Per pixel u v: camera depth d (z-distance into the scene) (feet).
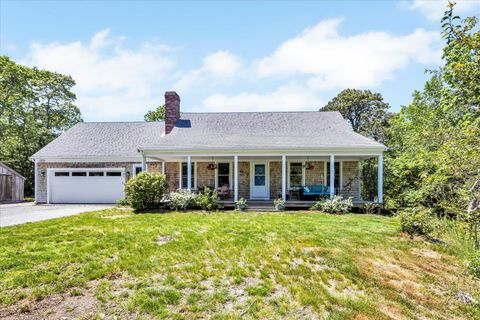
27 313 11.17
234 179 45.14
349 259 17.49
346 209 37.27
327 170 48.52
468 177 16.97
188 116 53.98
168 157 44.78
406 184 42.37
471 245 18.51
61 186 54.80
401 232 24.40
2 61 76.84
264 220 30.14
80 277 14.38
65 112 96.78
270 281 14.25
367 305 12.37
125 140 58.13
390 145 57.52
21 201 64.80
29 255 17.57
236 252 18.39
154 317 10.98
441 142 19.76
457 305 13.24
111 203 53.78
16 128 81.92
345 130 46.26
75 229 25.31
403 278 15.58
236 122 50.80
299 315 11.34
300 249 19.13
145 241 20.92
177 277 14.56
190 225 26.99
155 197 38.93
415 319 11.84
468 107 15.31
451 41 13.21
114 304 11.89
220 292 13.01
